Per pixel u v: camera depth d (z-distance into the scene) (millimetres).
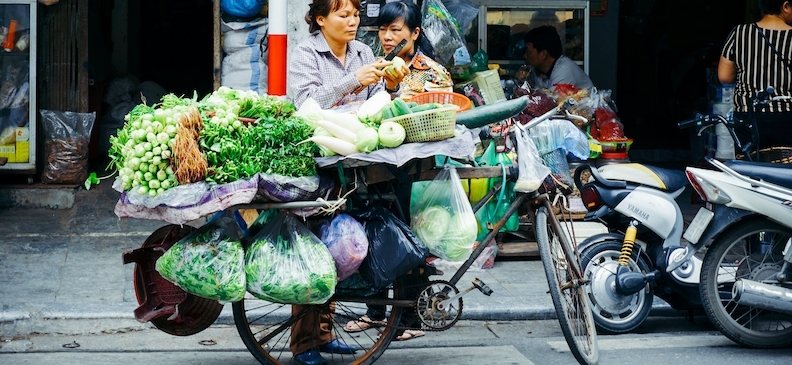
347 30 5020
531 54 8531
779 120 6586
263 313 5855
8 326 5703
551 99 7605
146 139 4156
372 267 4586
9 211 8297
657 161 11891
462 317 6090
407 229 4648
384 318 5406
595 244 5840
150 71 12672
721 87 8898
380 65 4777
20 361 5102
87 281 6531
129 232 7750
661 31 12617
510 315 6129
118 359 5184
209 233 4438
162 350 5422
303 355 5043
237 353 5359
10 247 7230
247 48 7605
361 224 4625
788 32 6594
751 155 6457
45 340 5570
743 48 6703
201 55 12727
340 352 5242
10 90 8500
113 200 8438
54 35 8719
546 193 5152
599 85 11688
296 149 4359
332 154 4434
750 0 10820
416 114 4441
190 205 4180
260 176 4270
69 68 8750
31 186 8508
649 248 5945
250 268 4426
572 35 9141
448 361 5234
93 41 10336
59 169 8570
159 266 4453
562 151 5820
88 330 5730
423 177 4766
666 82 12633
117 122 10086
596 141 7730
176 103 4355
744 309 5941
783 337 5508
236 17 7590
